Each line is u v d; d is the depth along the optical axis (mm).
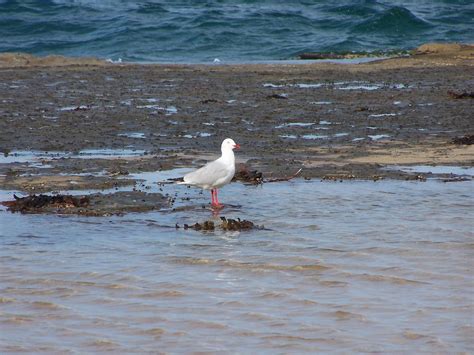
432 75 33031
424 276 11305
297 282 11156
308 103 26672
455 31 58094
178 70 35375
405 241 12883
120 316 10086
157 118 24188
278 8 63906
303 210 14836
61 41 56625
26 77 32875
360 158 19000
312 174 17484
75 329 9711
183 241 13094
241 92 29000
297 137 21562
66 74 33875
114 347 9172
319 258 12141
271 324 9727
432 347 9008
